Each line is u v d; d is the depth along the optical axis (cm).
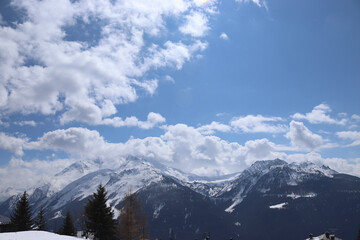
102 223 6272
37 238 4406
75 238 4972
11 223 9012
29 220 9150
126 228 6019
